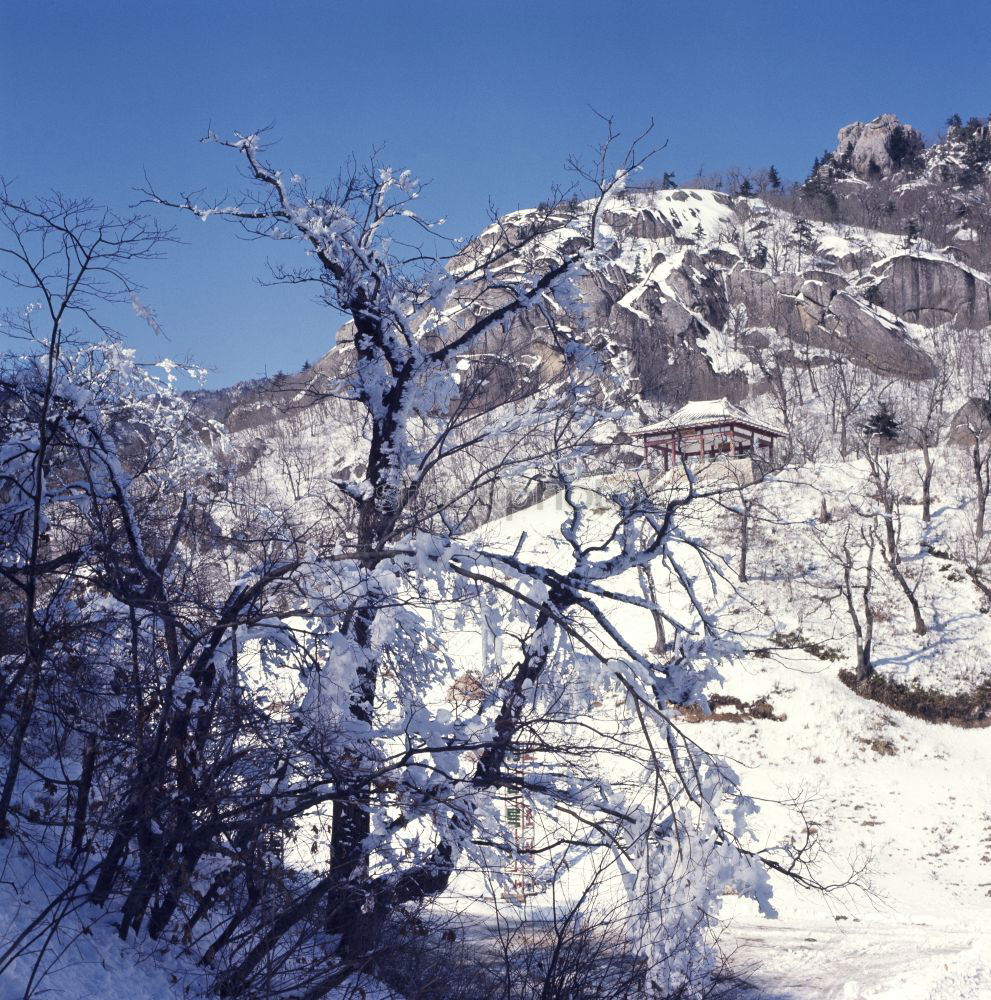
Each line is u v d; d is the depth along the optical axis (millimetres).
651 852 10273
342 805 10164
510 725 10430
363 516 11758
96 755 9562
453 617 10688
